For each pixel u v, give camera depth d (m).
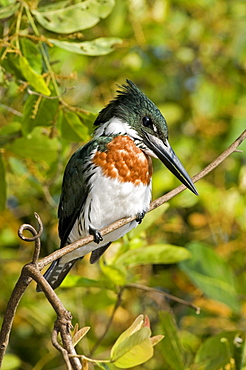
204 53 13.30
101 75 12.56
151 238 11.89
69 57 11.88
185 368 8.75
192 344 10.95
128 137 8.41
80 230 8.50
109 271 8.48
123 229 8.50
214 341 8.84
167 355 8.81
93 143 8.41
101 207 8.23
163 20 12.42
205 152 12.52
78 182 8.37
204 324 11.30
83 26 8.86
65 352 4.83
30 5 8.67
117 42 9.09
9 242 11.83
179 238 12.43
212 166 7.84
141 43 12.17
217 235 12.27
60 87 8.93
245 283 11.02
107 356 11.10
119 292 8.84
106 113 8.79
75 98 12.24
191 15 13.66
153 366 10.88
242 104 12.72
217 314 11.29
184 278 11.66
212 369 8.70
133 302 11.77
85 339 10.89
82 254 8.54
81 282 8.88
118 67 12.60
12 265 11.70
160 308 11.62
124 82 12.77
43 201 12.03
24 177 11.04
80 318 10.92
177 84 13.54
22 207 12.13
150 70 12.77
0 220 11.58
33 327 11.81
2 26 9.75
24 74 8.00
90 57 12.45
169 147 8.61
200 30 13.22
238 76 13.38
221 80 13.17
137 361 5.33
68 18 8.85
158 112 8.66
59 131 9.09
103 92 12.57
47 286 5.33
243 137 7.92
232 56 13.20
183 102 13.31
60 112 8.86
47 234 11.95
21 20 8.86
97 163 8.23
